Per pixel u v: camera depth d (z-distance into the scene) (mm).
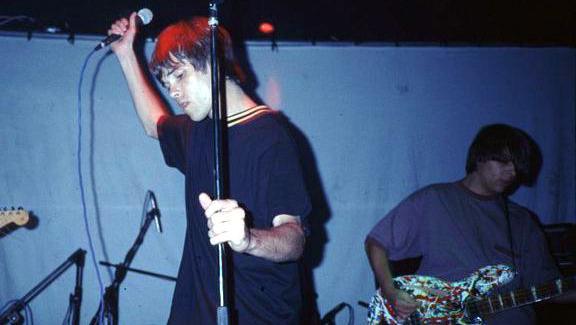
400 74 3871
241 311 1456
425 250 2391
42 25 3426
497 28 3662
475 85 3918
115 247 3521
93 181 3535
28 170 3467
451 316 2303
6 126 3463
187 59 1472
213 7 1285
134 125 3617
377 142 3805
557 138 3920
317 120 3768
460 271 2301
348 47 3842
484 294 2305
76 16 3275
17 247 3418
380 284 2379
